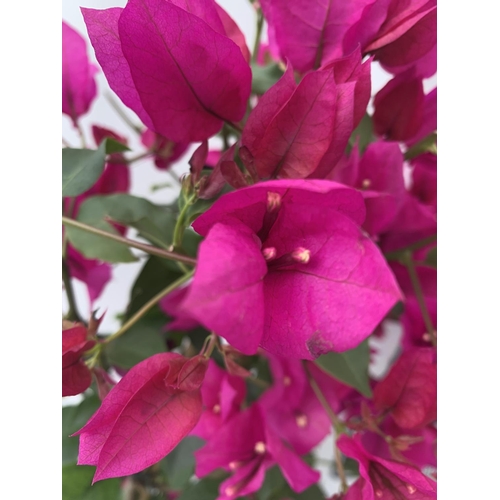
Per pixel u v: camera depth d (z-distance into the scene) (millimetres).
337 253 123
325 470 277
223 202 121
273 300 125
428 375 173
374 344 289
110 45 144
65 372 160
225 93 151
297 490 187
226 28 164
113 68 147
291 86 138
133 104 152
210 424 210
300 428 225
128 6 131
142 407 136
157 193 329
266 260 124
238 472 201
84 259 241
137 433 134
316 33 166
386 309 113
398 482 155
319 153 141
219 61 143
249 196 121
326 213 124
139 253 243
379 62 173
